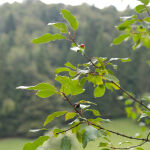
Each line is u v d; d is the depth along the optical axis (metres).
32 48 36.75
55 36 1.49
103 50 19.88
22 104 32.78
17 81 34.88
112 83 1.83
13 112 33.06
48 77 33.28
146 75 18.81
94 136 1.19
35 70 34.78
